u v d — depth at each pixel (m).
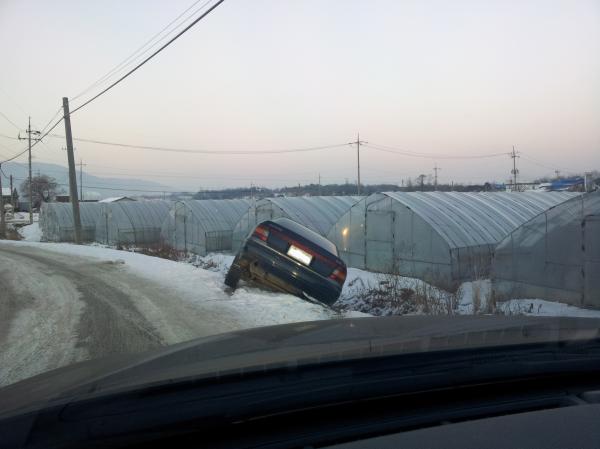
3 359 5.68
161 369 2.78
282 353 3.02
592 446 1.96
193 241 25.81
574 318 4.22
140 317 7.80
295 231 9.14
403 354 2.90
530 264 10.97
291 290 9.02
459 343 3.12
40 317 7.89
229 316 7.90
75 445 2.07
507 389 2.71
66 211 37.81
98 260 16.84
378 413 2.37
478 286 10.27
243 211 27.30
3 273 13.41
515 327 3.67
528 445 1.97
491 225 15.84
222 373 2.60
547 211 10.66
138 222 31.94
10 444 2.04
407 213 15.16
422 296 9.30
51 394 2.45
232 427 2.26
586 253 9.86
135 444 2.14
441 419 2.29
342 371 2.67
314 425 2.25
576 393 2.64
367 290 11.36
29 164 54.22
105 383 2.53
